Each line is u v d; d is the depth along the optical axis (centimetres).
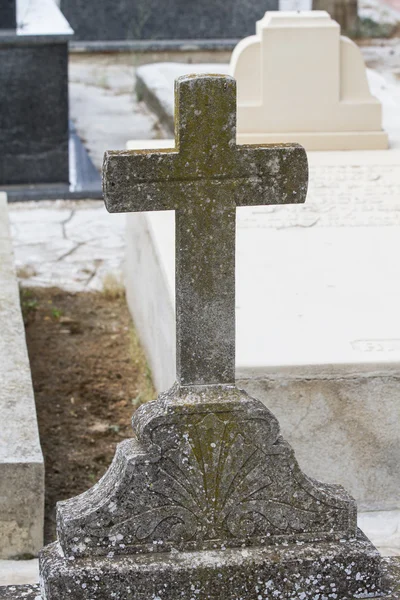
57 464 502
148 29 1400
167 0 1391
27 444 417
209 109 294
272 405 422
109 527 305
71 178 927
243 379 418
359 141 677
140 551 308
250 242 543
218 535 311
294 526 314
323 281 498
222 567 305
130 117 1167
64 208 867
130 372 598
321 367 420
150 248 564
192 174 298
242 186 301
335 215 575
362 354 427
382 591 315
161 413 302
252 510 311
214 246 302
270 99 667
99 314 675
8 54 877
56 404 560
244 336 440
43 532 430
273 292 485
